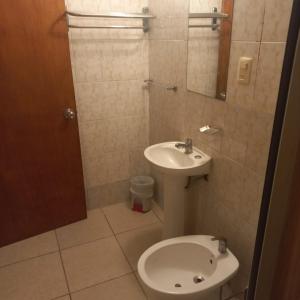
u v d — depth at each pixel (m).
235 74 1.39
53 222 2.32
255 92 1.29
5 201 2.06
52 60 1.91
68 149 2.19
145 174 2.75
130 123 2.52
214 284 1.31
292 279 0.62
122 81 2.35
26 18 1.75
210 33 1.54
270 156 0.60
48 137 2.07
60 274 1.91
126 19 2.19
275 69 1.17
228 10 1.38
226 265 1.42
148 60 2.37
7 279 1.87
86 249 2.13
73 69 2.15
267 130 1.26
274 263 0.65
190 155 1.77
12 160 1.99
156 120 2.41
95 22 2.10
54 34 1.86
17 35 1.75
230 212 1.62
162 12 2.01
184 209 1.93
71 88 2.03
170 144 1.96
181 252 1.59
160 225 2.40
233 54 1.38
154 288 1.29
